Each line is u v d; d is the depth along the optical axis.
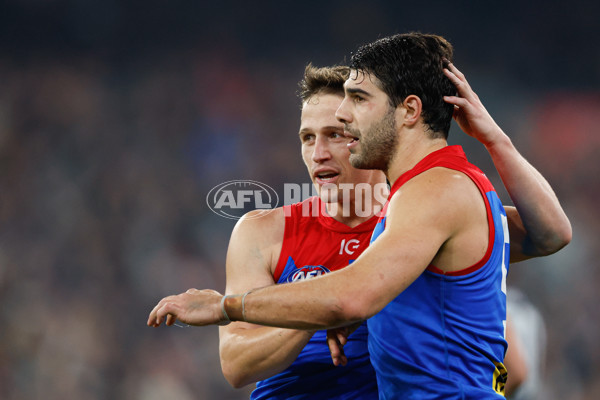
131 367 34.34
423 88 7.45
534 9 53.41
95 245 38.75
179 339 34.75
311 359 8.61
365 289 6.28
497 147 8.01
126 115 44.97
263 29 50.69
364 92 7.49
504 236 7.59
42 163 41.44
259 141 45.91
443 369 7.06
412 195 6.85
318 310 6.29
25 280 36.53
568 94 52.09
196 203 42.38
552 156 49.25
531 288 38.75
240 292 8.91
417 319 7.10
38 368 33.44
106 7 47.47
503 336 7.63
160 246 39.66
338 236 8.95
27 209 39.66
